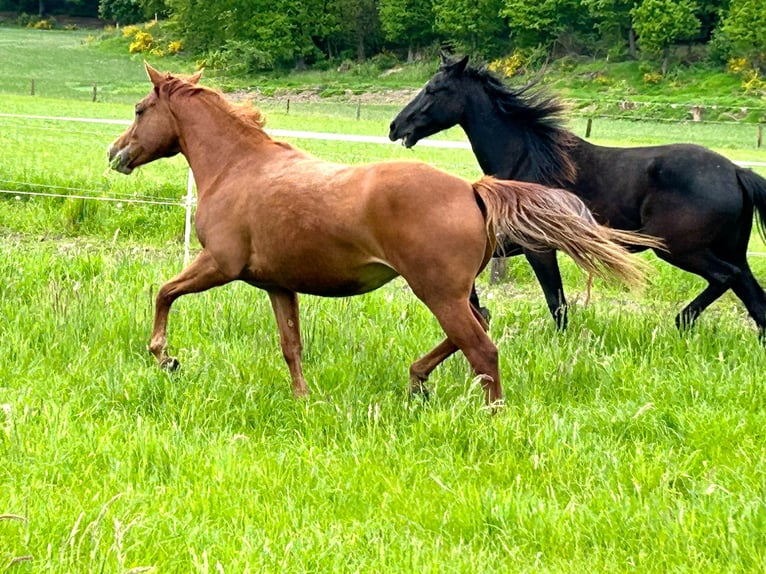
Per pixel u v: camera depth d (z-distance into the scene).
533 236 8.71
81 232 20.11
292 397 9.77
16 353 10.42
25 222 20.33
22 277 13.63
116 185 23.06
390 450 8.05
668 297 17.09
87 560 6.12
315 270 9.18
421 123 13.86
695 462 7.86
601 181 12.70
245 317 11.96
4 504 6.87
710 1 103.50
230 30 120.88
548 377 9.93
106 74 107.25
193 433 8.41
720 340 11.41
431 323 12.29
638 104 80.31
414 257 8.58
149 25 142.38
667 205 12.26
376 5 119.31
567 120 13.15
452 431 8.38
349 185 8.89
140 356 10.39
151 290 11.75
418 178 8.62
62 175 24.47
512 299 16.70
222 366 10.29
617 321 12.25
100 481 7.46
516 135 13.31
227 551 6.34
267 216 9.31
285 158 9.80
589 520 6.80
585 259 8.75
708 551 6.39
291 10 118.81
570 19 108.94
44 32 156.50
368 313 12.76
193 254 18.47
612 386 9.79
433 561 6.18
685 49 101.75
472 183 8.89
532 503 6.98
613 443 8.32
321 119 63.47
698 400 9.34
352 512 7.17
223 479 7.46
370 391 9.73
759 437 8.44
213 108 10.37
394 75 109.75
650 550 6.49
